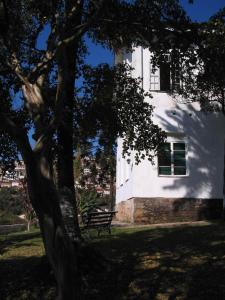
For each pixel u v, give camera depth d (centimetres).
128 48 1414
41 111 855
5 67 1050
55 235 741
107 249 1475
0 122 757
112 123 1321
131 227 2139
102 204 2711
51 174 768
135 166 2420
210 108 2312
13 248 1647
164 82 2427
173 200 2428
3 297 1096
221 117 2492
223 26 1015
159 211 2411
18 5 1127
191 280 1165
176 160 2453
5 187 3731
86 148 1352
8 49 997
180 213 2420
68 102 1198
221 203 2450
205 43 1090
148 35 1185
